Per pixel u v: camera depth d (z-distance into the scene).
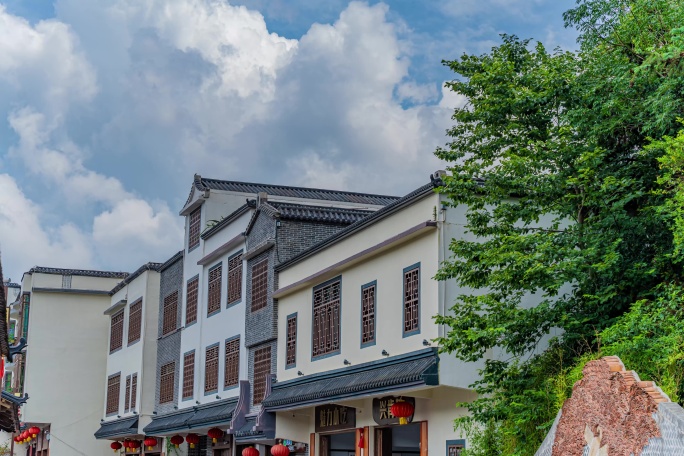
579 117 16.66
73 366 47.38
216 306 32.28
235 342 30.12
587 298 16.45
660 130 16.06
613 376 11.73
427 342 19.02
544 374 16.36
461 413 18.98
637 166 17.02
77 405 47.00
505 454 16.30
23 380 47.59
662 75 15.88
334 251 24.16
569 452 12.40
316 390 22.97
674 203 14.87
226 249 31.41
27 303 48.88
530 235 16.44
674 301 14.45
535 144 17.17
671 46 14.48
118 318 44.78
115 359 44.34
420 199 20.30
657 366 13.85
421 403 20.58
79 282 48.88
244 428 27.58
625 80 16.16
